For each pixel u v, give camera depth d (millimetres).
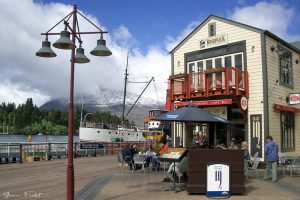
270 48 19453
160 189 11992
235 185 10773
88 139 46906
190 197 10500
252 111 19000
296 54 22438
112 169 19000
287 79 21125
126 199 10297
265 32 18953
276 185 12891
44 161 25141
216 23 20828
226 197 10484
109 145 35125
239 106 18734
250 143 18859
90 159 27359
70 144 9391
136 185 12922
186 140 21406
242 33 19703
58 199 10539
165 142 19469
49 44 10062
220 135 20141
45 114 139500
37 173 17438
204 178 10797
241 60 19656
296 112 21484
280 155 16156
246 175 14641
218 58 20594
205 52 21188
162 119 12117
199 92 19547
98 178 14961
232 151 10781
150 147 23281
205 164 10773
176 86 20688
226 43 20219
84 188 12367
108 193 11297
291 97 20578
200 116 11953
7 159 23422
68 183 9281
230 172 10734
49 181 14531
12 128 131125
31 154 25719
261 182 13680
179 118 11836
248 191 11547
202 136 20406
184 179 13680
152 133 42438
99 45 9867
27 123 132500
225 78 18391
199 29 21594
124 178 14922
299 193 11156
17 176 16266
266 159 14289
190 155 10891
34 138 90500
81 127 47656
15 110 138500
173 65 22594
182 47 22297
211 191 10586
